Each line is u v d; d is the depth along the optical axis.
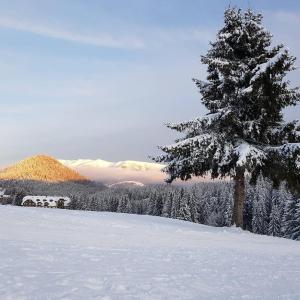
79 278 8.03
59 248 11.87
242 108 25.58
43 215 21.62
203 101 27.95
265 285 8.95
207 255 13.27
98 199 159.75
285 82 24.70
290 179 25.45
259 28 26.55
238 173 26.58
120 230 19.20
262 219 99.06
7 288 6.86
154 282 8.26
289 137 25.31
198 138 24.45
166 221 26.70
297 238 68.50
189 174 27.36
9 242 12.21
